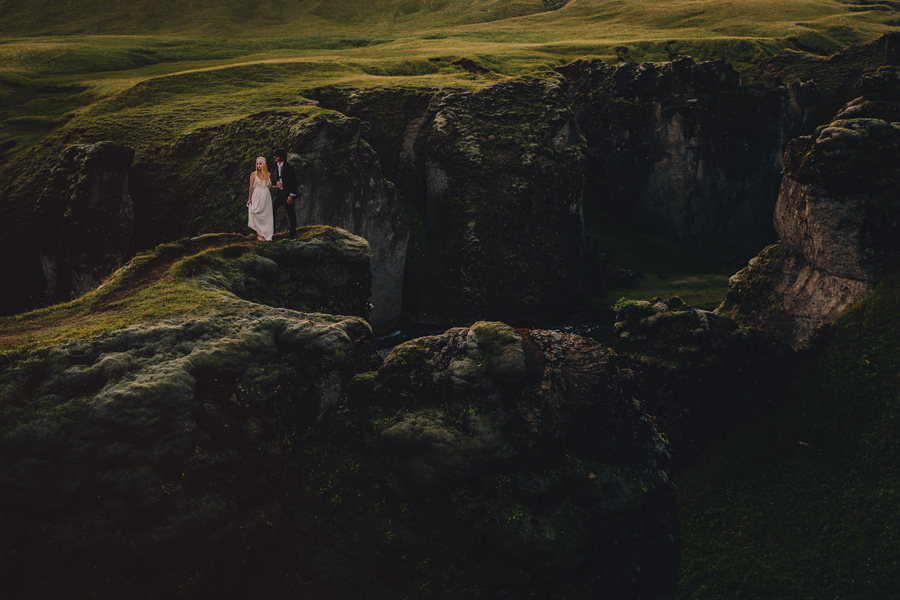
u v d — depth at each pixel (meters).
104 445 11.33
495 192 56.19
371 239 50.06
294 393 14.56
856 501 21.67
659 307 29.06
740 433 26.36
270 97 59.47
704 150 78.38
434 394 15.29
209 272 17.75
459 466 14.09
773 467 24.66
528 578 13.93
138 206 49.28
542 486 14.65
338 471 14.62
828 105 92.94
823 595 19.42
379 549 14.05
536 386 15.32
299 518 13.73
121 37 109.88
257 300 18.41
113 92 66.88
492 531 14.00
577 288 59.56
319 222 46.34
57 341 12.52
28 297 46.62
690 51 107.00
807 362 27.41
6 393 11.01
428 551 14.20
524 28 138.00
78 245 45.03
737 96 79.62
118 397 11.55
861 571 19.59
